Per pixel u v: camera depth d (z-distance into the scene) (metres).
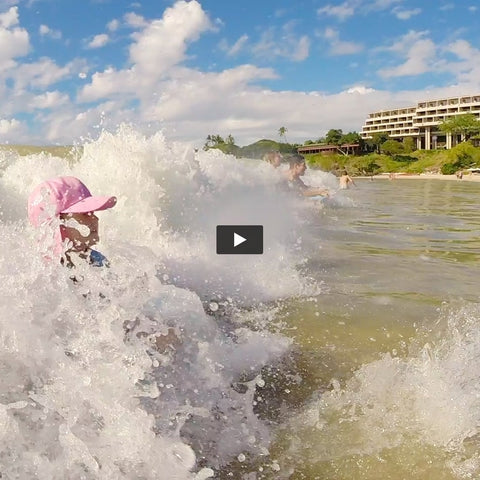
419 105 128.00
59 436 1.80
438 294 4.26
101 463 1.79
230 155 10.05
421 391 2.50
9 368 1.98
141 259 3.21
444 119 118.50
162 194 6.09
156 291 2.81
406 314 3.73
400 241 6.88
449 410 2.35
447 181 37.06
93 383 2.03
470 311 3.78
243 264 4.88
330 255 5.79
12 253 2.40
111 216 5.44
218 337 3.01
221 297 3.93
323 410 2.40
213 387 2.47
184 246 5.20
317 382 2.68
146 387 2.19
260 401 2.46
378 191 19.73
